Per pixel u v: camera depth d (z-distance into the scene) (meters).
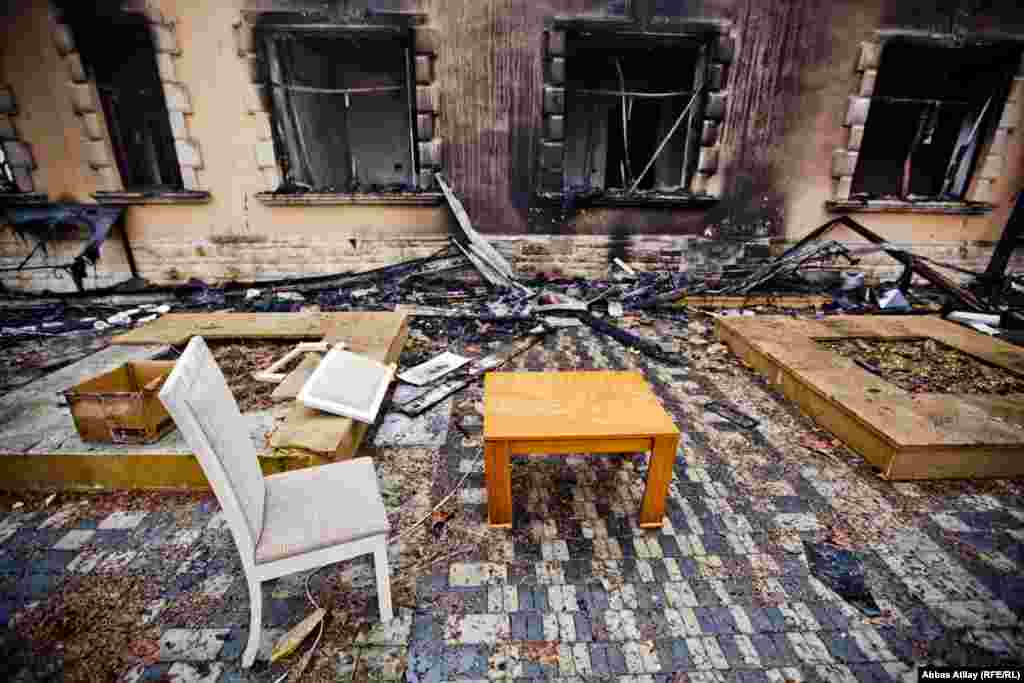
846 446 3.04
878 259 6.42
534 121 5.72
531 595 2.02
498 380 2.72
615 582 2.08
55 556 2.20
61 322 5.22
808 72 5.57
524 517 2.46
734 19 5.37
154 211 5.91
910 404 3.03
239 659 1.76
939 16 5.43
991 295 5.98
